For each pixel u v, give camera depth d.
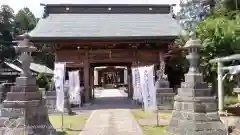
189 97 13.25
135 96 24.22
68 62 27.50
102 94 44.12
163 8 33.41
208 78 21.41
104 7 32.69
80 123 17.56
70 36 25.50
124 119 18.77
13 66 44.12
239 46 17.95
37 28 28.06
